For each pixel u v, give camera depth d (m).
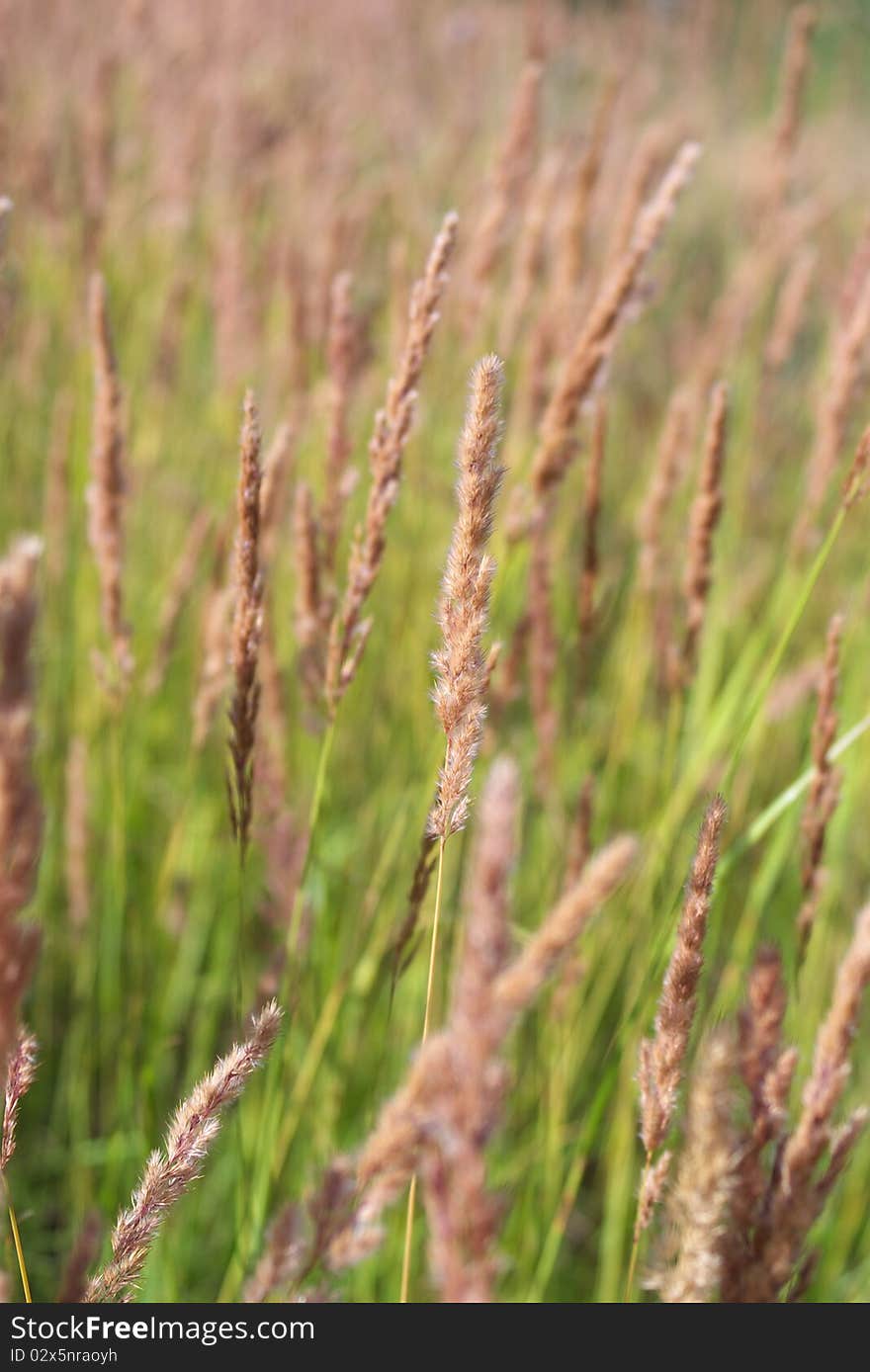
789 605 1.26
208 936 1.30
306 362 1.28
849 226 2.16
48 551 1.27
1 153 1.55
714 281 2.31
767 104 2.92
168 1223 1.04
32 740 0.67
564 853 1.19
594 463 1.11
